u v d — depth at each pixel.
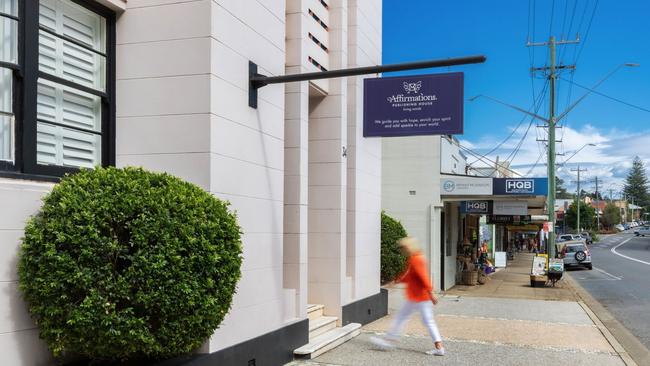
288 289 8.48
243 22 7.19
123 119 6.65
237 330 6.84
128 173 5.26
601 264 37.91
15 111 5.32
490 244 37.34
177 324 4.88
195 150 6.44
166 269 4.78
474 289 21.17
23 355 4.85
